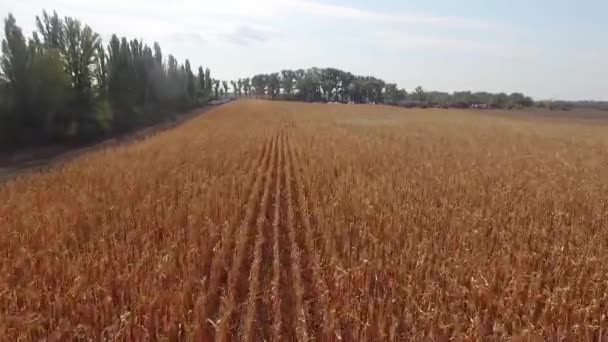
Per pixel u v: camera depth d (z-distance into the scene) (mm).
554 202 10578
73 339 4891
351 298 5586
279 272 6730
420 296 5742
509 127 45781
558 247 7305
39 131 26719
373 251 7168
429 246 7363
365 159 17297
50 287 5859
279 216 9805
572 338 5016
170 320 4980
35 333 4910
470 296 5699
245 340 5027
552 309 5312
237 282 6336
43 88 25953
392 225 8258
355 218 8898
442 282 6238
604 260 6746
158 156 18484
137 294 5512
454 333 4879
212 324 5250
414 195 10812
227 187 11930
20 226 8195
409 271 6387
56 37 30922
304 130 34031
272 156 19188
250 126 39031
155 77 55156
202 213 9109
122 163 16406
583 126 54688
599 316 5371
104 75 38344
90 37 31688
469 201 10430
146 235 7605
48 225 8094
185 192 10820
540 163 17938
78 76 30922
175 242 7230
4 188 12281
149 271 6141
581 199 10992
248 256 7391
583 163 18516
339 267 6152
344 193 10859
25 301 5578
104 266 6336
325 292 5645
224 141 24984
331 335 4930
